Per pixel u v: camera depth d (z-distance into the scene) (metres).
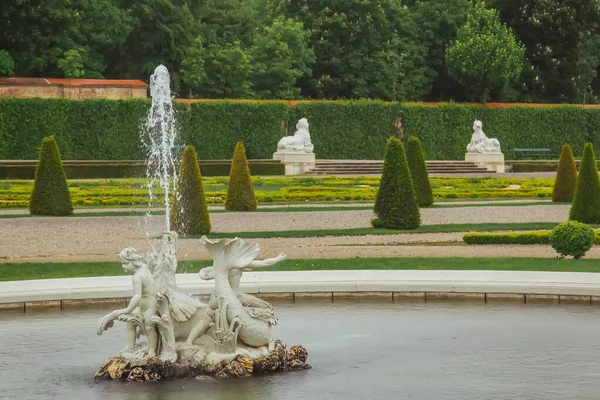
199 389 12.02
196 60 60.06
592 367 12.92
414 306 17.20
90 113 51.47
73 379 12.53
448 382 12.27
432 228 28.64
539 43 70.00
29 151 50.41
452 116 61.28
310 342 14.48
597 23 70.06
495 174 55.00
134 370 12.40
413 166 33.28
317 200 36.22
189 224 26.95
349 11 66.50
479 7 66.75
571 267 20.94
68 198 29.81
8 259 22.95
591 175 29.69
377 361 13.34
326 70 66.88
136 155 52.62
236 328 12.66
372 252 23.75
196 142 54.62
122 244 25.19
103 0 59.38
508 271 19.20
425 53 69.12
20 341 14.64
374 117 59.09
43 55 56.44
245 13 68.75
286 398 11.62
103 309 17.06
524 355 13.59
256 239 26.22
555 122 63.62
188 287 17.78
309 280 18.28
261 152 56.28
